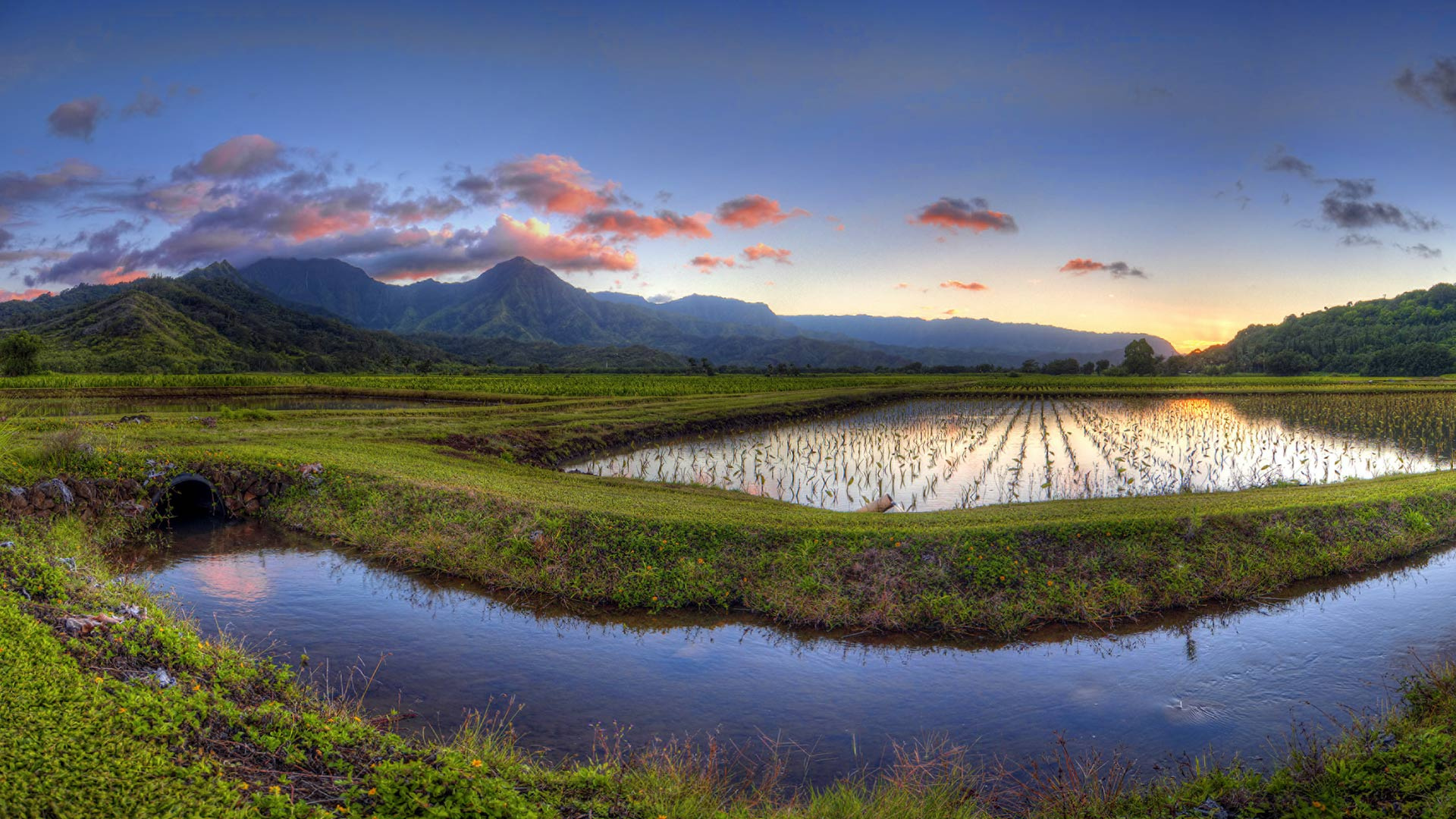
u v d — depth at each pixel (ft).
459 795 24.99
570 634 48.47
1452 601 55.31
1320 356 631.56
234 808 22.63
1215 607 54.70
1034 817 28.71
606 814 26.00
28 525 57.41
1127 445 127.34
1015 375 485.56
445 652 44.57
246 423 111.65
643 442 136.36
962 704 40.11
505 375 447.42
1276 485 93.20
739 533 59.06
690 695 40.45
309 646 44.32
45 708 26.12
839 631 50.21
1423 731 30.99
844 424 167.84
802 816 27.68
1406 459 116.26
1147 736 36.55
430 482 73.77
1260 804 27.81
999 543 57.67
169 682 31.37
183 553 62.49
